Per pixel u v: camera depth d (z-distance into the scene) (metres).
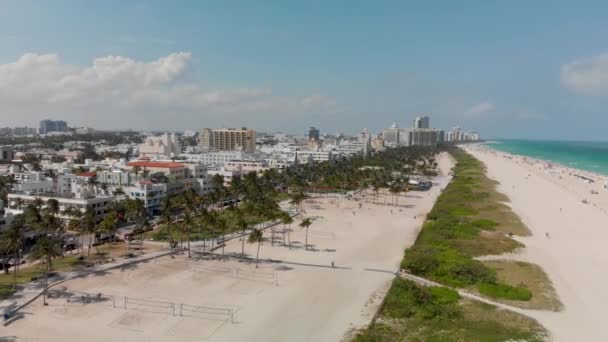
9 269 105.25
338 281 100.19
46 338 70.50
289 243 136.62
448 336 71.19
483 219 169.88
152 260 114.88
